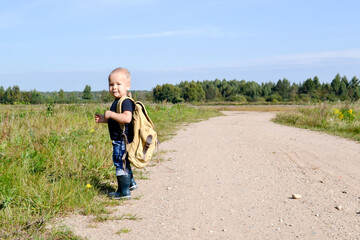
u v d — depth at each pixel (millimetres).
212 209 3977
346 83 111125
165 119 17531
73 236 3074
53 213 3541
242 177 5578
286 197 4473
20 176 4246
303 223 3541
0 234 2969
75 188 4152
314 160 6957
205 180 5371
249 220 3629
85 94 107625
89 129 8094
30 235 3033
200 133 11930
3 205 3609
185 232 3295
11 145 5449
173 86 102625
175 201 4270
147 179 5395
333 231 3324
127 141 4082
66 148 5957
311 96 102438
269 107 60719
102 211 3785
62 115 10922
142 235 3199
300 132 12367
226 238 3166
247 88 119875
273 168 6258
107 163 5535
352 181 5289
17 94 78562
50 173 4816
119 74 4117
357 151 8000
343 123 13469
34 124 7785
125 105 3975
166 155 7512
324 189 4848
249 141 9789
